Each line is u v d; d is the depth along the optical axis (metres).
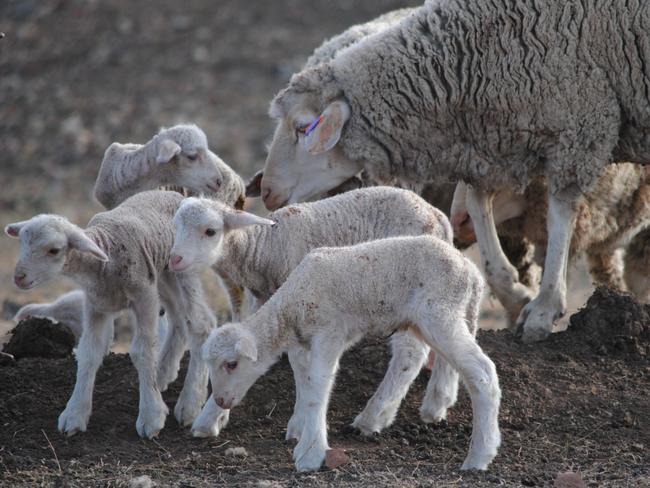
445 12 12.73
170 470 9.99
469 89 12.64
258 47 40.12
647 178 14.45
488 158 12.95
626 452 10.34
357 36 15.62
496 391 9.65
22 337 13.18
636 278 15.82
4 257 25.64
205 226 10.54
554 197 12.77
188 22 42.50
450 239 11.52
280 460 10.20
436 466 9.95
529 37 12.40
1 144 32.81
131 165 13.05
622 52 12.32
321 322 9.86
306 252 11.20
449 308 9.67
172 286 11.41
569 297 22.03
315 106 13.15
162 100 35.78
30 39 40.09
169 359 11.68
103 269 10.54
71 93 36.38
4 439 10.86
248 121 34.06
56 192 29.47
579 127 12.48
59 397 11.80
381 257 9.89
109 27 41.44
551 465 9.96
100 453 10.45
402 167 13.16
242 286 11.59
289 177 13.38
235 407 11.42
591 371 11.93
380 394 10.62
